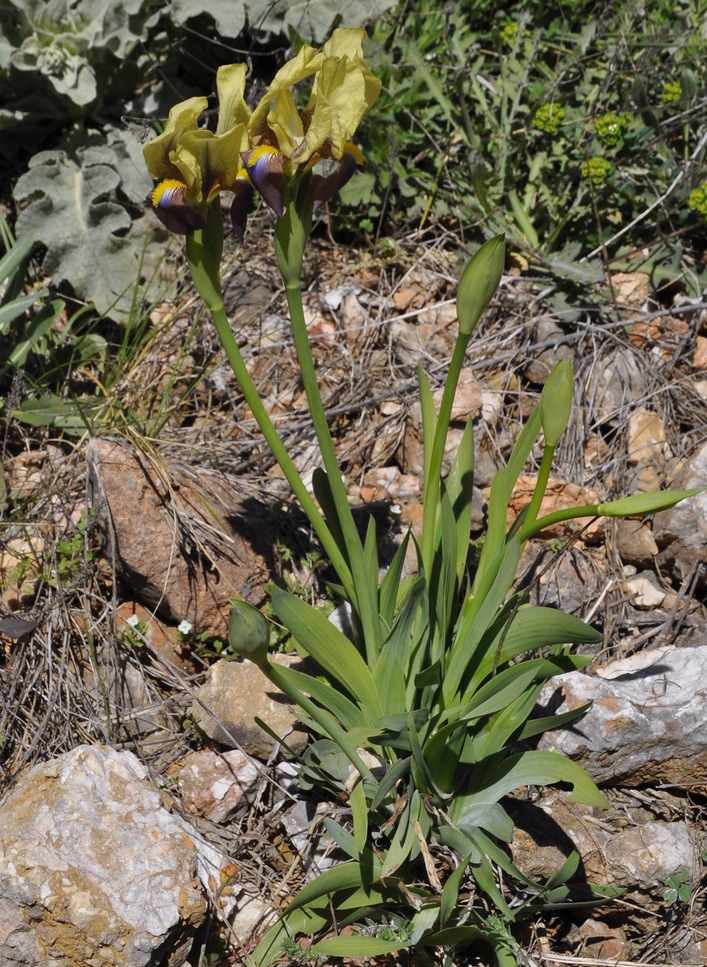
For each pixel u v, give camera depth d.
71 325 1.08
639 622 0.97
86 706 0.91
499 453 1.03
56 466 1.00
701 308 1.08
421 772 0.81
